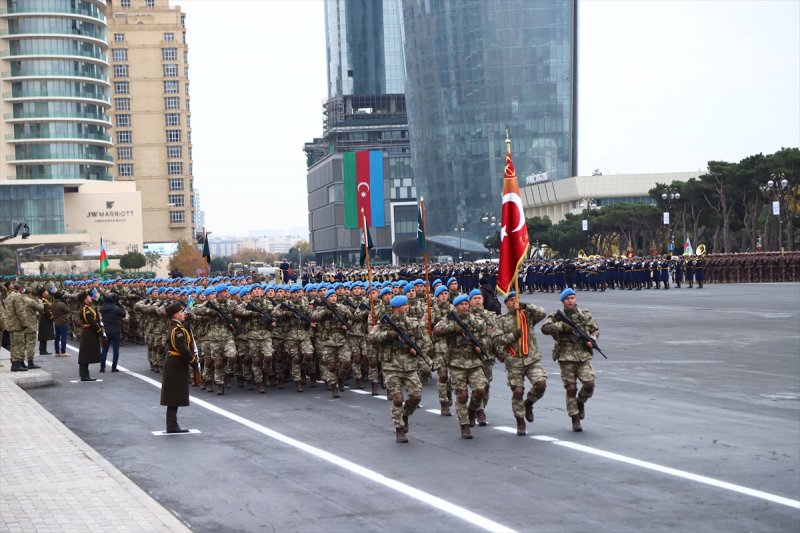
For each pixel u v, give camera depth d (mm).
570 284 81500
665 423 18250
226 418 20859
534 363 17625
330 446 17000
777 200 104625
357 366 25328
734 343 33500
